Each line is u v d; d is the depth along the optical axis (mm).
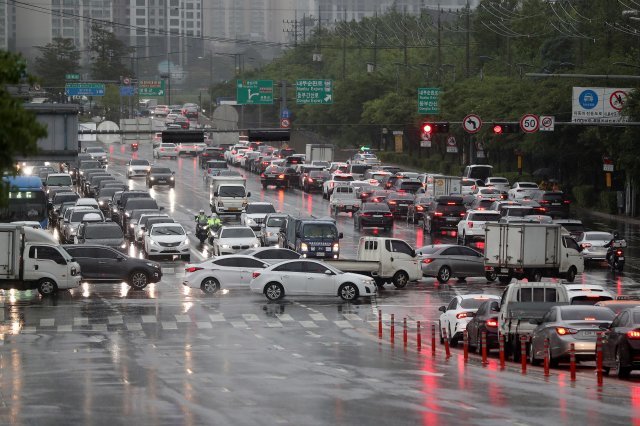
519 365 79000
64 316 106125
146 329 98812
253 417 54688
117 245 149000
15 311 109312
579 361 77000
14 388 65938
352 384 67250
